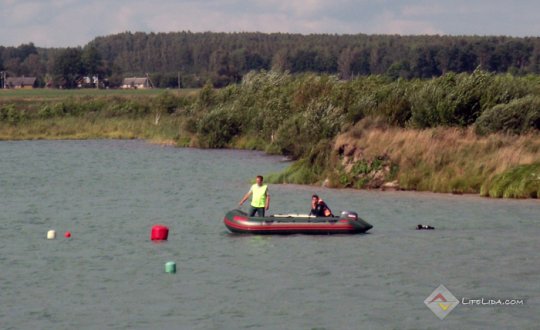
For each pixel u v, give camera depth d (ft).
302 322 114.11
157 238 172.86
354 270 142.92
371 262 148.77
